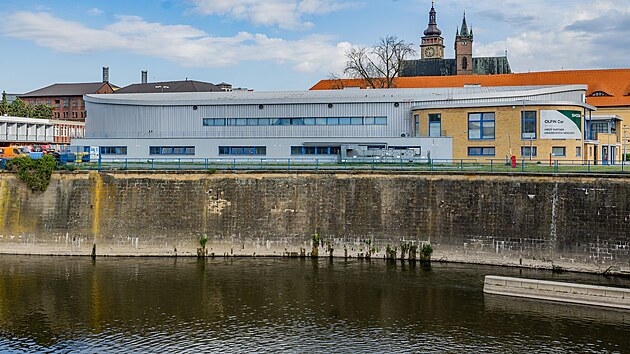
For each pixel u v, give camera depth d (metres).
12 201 57.94
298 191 55.91
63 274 49.25
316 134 74.50
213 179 56.66
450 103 70.25
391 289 44.69
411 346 34.59
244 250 55.75
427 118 71.06
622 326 36.97
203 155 72.06
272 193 56.12
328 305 41.34
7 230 57.72
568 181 50.12
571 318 38.41
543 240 50.50
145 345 34.88
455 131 70.19
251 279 47.59
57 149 83.62
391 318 38.81
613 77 121.12
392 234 54.22
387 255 54.03
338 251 54.94
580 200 49.59
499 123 68.62
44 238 57.22
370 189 54.97
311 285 45.84
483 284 45.69
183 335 36.34
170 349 34.38
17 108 140.50
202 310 40.50
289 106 75.06
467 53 177.62
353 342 35.25
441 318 38.69
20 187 57.94
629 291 39.62
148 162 63.12
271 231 55.81
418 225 53.88
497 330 36.66
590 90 120.00
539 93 74.25
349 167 56.91
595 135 80.69
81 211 57.25
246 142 71.38
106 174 57.34
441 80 129.75
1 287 45.50
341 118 74.19
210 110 76.81
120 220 56.84
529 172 51.34
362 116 73.75
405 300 42.16
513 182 51.78
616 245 48.12
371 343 35.06
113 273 49.56
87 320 38.69
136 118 78.94
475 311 39.78
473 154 69.69
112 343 35.16
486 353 33.53
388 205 54.56
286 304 41.59
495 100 73.25
